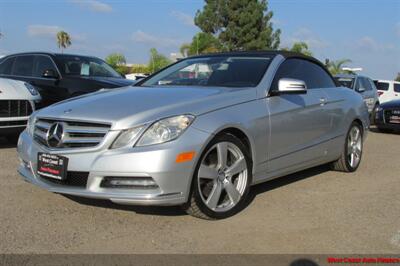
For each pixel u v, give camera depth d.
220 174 4.27
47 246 3.63
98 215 4.32
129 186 3.89
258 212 4.57
